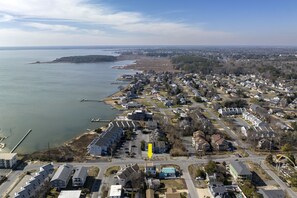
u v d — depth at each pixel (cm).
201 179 7694
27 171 8044
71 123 12938
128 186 7288
